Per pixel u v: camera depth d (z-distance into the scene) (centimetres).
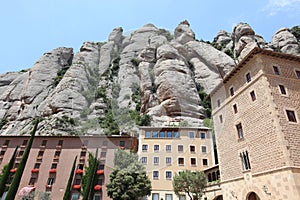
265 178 1490
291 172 1314
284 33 5172
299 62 1889
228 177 1867
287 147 1403
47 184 2545
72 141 2884
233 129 1903
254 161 1616
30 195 2344
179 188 1791
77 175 2567
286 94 1656
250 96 1778
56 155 2772
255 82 1742
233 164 1833
